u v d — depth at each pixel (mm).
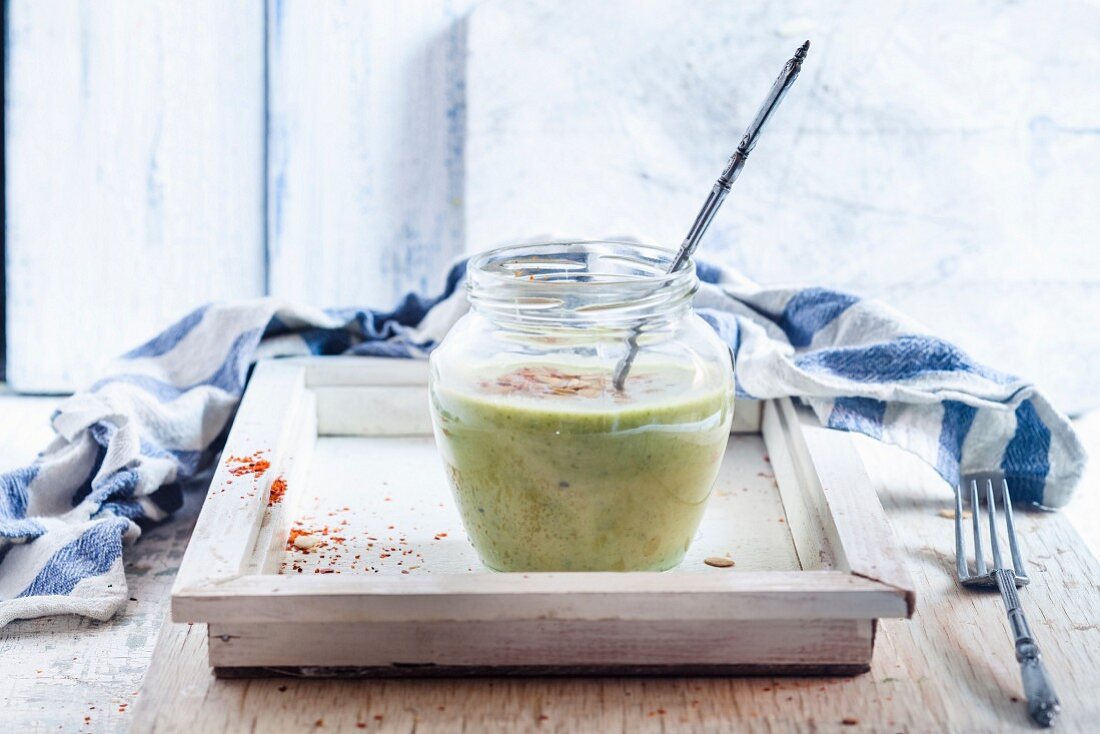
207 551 607
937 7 988
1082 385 1022
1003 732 571
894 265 1023
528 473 610
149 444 760
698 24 998
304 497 726
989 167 1006
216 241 1033
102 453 753
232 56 1011
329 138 1028
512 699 584
